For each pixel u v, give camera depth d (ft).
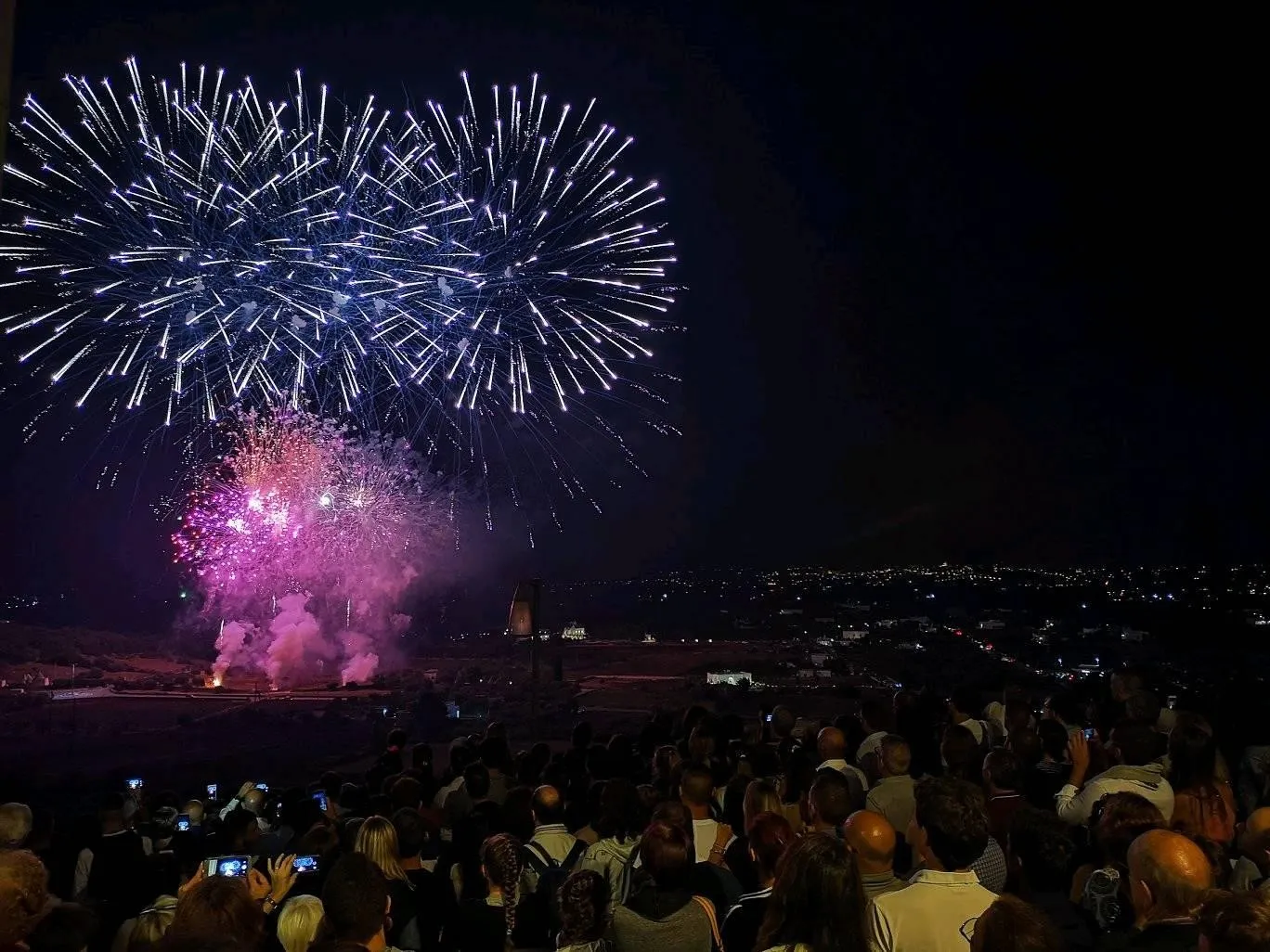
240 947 9.45
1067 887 18.72
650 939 16.75
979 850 16.01
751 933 18.04
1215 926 12.09
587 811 27.27
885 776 25.32
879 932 15.74
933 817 16.12
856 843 17.92
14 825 23.03
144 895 25.86
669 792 28.66
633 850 21.63
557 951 17.48
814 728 42.34
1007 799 23.29
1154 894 14.99
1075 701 36.27
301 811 28.73
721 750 32.04
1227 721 31.89
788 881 14.29
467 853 24.57
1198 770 23.35
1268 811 19.51
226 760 78.84
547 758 35.86
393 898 21.65
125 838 26.55
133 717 105.81
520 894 22.24
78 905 15.60
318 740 89.76
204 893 15.87
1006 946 12.12
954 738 26.32
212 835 29.27
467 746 37.68
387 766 37.73
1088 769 28.50
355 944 14.42
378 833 22.00
